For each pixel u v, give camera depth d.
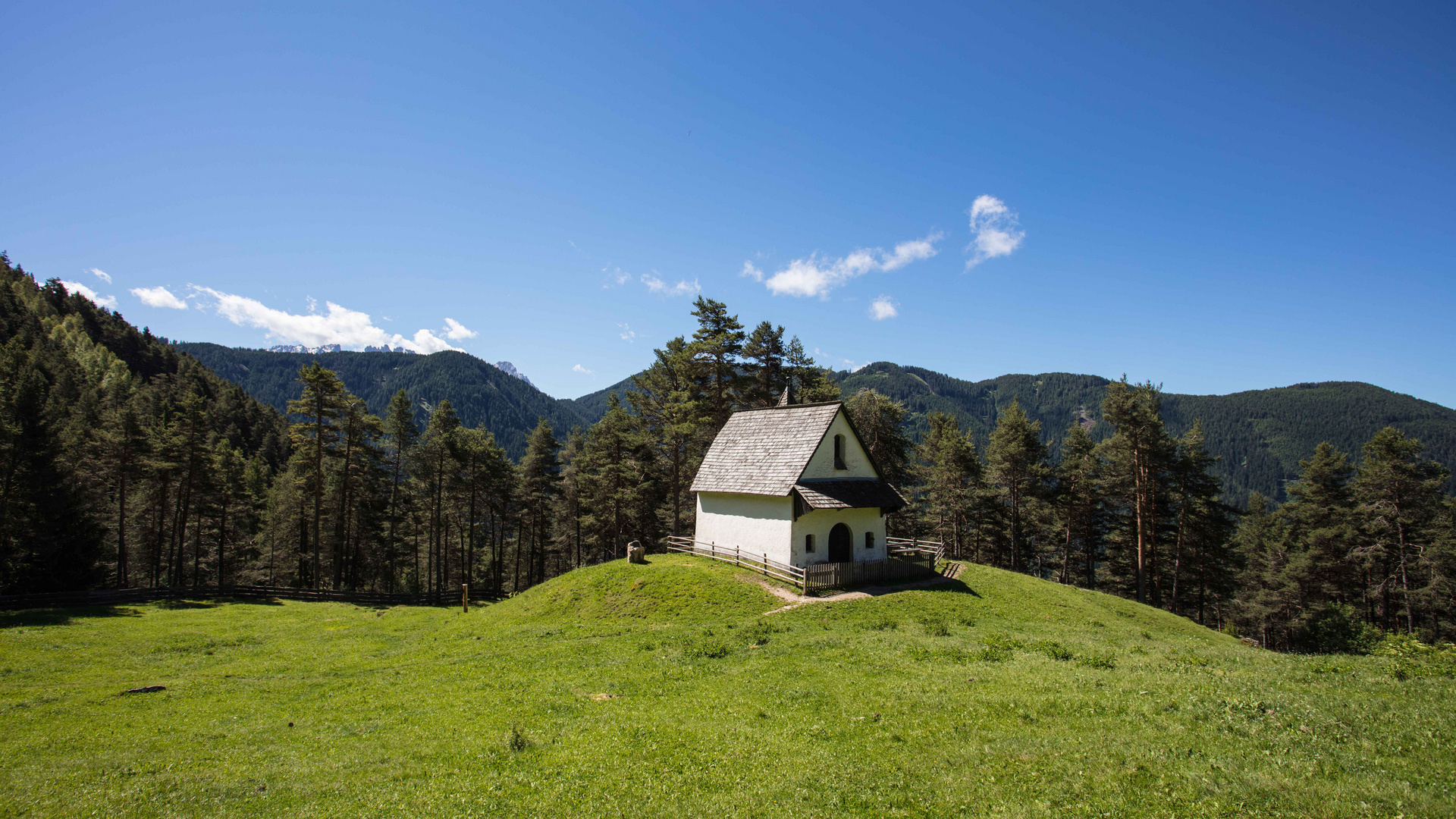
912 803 8.46
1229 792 7.94
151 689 17.81
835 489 32.75
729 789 9.19
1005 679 14.09
